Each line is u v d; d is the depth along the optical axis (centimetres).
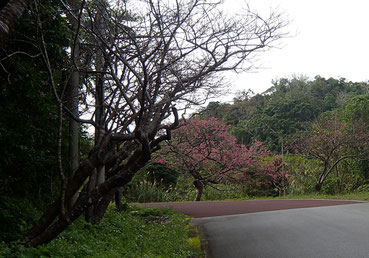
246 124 4906
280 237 883
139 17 876
